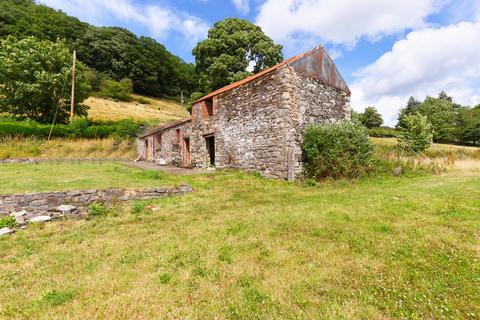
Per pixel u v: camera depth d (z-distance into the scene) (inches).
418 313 97.0
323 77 503.5
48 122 1004.6
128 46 2217.0
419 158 599.8
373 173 452.8
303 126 445.4
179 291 115.3
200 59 1126.4
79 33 2122.3
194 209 264.1
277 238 171.9
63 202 258.2
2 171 456.1
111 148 956.6
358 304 102.9
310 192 339.9
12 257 158.2
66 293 114.5
